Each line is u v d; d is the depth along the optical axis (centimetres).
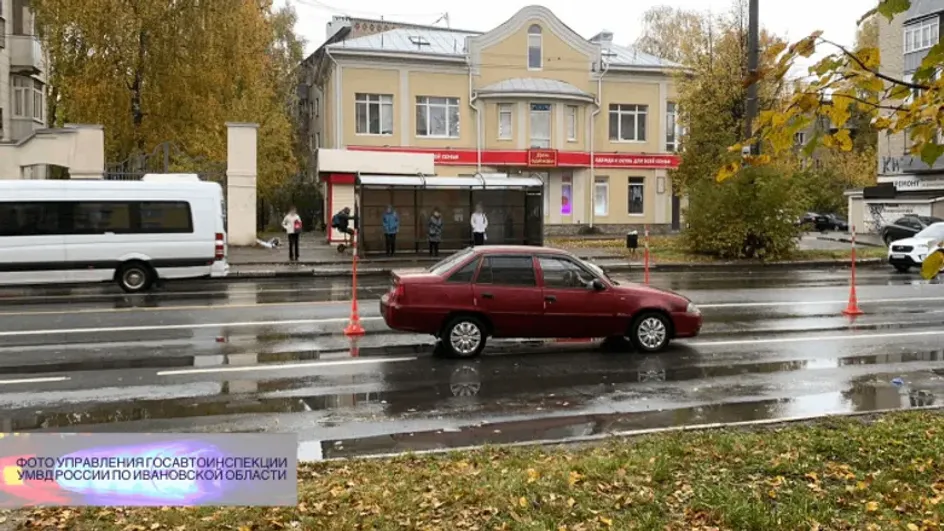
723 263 2741
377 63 4069
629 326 1120
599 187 4422
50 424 752
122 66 3092
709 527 468
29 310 1520
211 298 1731
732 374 986
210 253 1914
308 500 507
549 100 4212
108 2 2973
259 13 4081
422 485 540
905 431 675
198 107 3228
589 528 464
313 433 727
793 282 2167
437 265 1139
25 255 1784
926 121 333
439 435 721
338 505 500
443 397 865
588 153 4338
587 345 1177
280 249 3011
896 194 4178
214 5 3188
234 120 3797
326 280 2225
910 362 1066
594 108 4362
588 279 1116
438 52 4191
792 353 1126
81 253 1819
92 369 998
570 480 545
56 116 4209
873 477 553
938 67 329
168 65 3158
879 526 466
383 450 673
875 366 1039
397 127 4106
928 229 2559
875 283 2134
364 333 1270
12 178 2680
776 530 466
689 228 2972
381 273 2411
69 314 1466
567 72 4347
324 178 3372
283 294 1820
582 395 874
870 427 694
